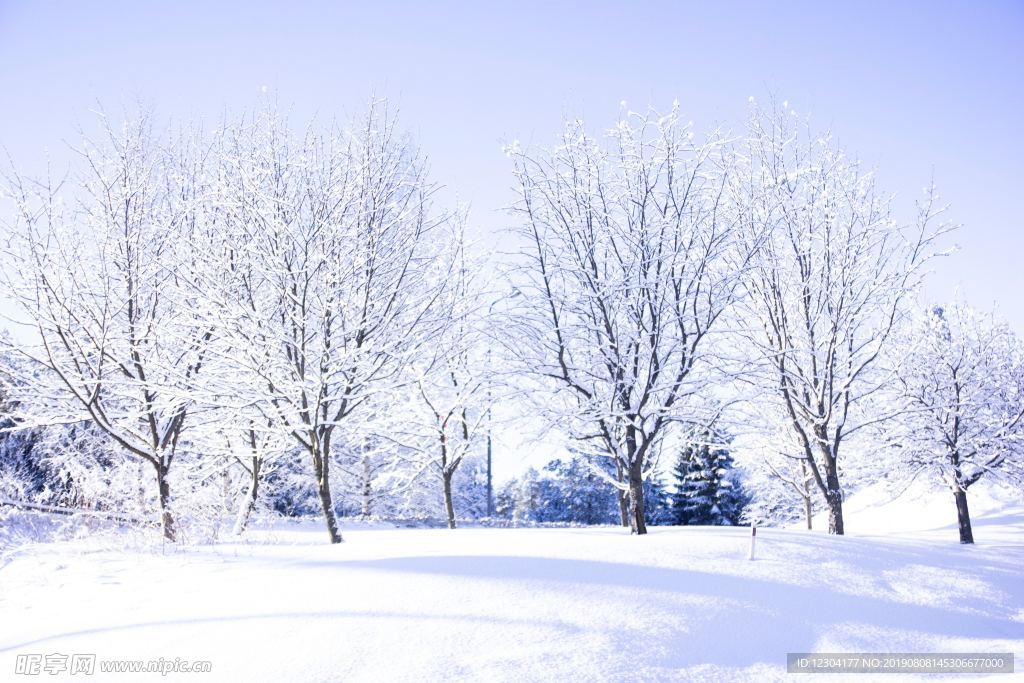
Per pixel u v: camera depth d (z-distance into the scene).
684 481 46.66
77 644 7.34
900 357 22.88
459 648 7.08
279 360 16.47
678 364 17.38
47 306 16.52
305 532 20.70
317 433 16.39
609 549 11.92
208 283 17.16
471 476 42.28
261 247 17.22
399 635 7.33
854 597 10.53
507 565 10.30
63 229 17.53
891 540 16.03
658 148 18.25
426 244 19.36
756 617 9.06
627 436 16.69
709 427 18.16
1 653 7.29
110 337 17.28
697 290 17.20
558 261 18.27
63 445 24.34
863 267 20.42
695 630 8.32
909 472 23.06
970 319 24.73
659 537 13.67
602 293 17.41
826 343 20.58
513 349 18.44
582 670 6.87
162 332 18.02
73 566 11.62
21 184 16.67
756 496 39.66
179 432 18.16
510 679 6.50
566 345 17.88
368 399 18.39
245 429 17.50
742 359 17.80
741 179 20.62
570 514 65.44
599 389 17.91
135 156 18.36
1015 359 25.19
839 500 19.70
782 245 20.61
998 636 9.87
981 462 21.56
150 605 8.80
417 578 9.48
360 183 17.64
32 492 22.42
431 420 22.28
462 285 22.86
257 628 7.52
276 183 17.58
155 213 18.56
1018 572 13.59
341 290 17.19
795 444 23.50
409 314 18.53
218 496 20.84
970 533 20.98
